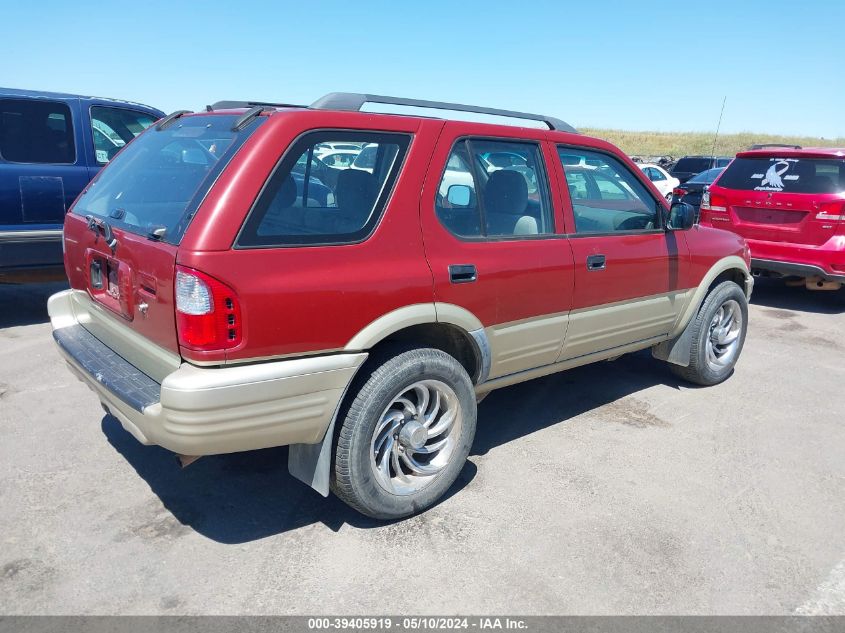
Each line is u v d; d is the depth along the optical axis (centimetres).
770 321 729
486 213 341
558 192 377
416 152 309
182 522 310
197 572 274
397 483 315
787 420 451
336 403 281
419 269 302
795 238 743
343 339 280
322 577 274
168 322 260
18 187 584
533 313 359
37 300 710
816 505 343
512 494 344
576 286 380
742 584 278
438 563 285
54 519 308
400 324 295
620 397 484
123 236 292
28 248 591
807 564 294
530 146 367
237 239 254
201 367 253
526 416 446
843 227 711
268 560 284
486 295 331
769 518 329
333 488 303
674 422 442
